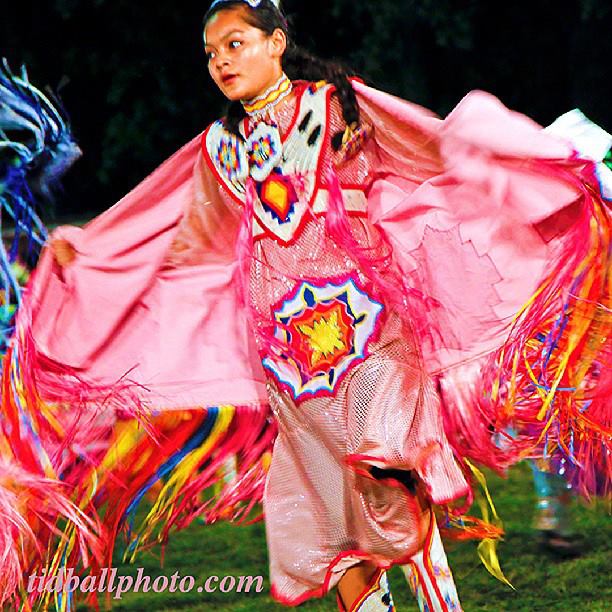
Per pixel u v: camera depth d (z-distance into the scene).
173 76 20.30
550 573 7.88
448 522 6.16
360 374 5.75
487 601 7.44
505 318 6.04
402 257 6.13
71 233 6.37
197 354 6.49
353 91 5.89
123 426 6.36
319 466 5.88
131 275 6.47
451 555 8.39
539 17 20.34
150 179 6.36
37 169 6.23
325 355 5.83
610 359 5.85
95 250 6.42
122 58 20.31
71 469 6.29
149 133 20.55
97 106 21.03
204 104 20.55
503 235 6.02
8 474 5.96
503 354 5.93
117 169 21.22
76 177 21.06
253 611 7.62
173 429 6.44
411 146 5.97
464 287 6.08
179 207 6.41
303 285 5.85
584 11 18.34
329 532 5.88
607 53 19.58
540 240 6.01
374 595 5.82
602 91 19.81
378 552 5.73
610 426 5.96
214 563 8.70
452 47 19.36
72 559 6.25
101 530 6.37
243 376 6.46
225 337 6.50
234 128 6.05
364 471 5.59
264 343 5.97
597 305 5.80
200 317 6.50
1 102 6.07
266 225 5.93
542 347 5.94
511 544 8.53
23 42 20.55
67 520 6.38
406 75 19.23
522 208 5.94
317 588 5.90
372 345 5.78
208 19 5.87
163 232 6.46
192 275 6.51
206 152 6.18
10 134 6.87
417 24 19.06
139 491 6.42
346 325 5.80
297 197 5.84
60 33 20.50
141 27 20.03
